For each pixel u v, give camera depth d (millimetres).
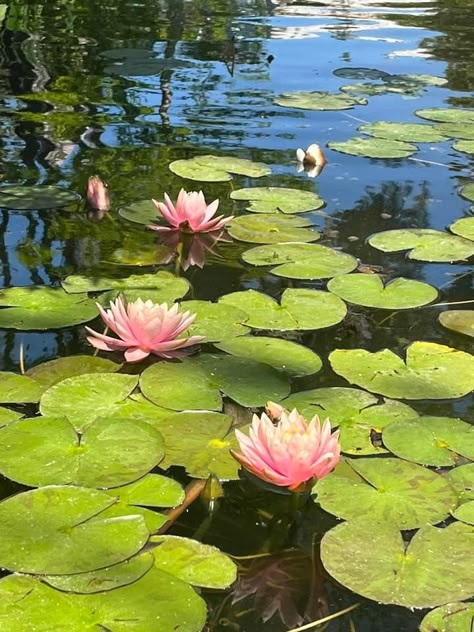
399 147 2775
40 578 1304
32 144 2680
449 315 1894
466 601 1325
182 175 2492
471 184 2510
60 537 1356
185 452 1518
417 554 1364
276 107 3188
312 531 1421
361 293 1954
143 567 1327
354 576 1339
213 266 2059
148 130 2846
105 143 2719
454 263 2107
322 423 1581
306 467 1400
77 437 1524
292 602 1322
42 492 1422
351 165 2643
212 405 1613
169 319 1711
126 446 1513
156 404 1611
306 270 2035
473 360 1750
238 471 1491
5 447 1502
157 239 2164
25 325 1798
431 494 1458
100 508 1401
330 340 1817
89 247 2105
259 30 4570
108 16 4672
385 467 1503
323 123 3008
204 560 1350
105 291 1921
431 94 3457
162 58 3852
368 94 3420
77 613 1264
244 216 2291
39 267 2008
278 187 2465
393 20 4922
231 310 1874
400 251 2148
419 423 1585
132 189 2406
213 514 1440
